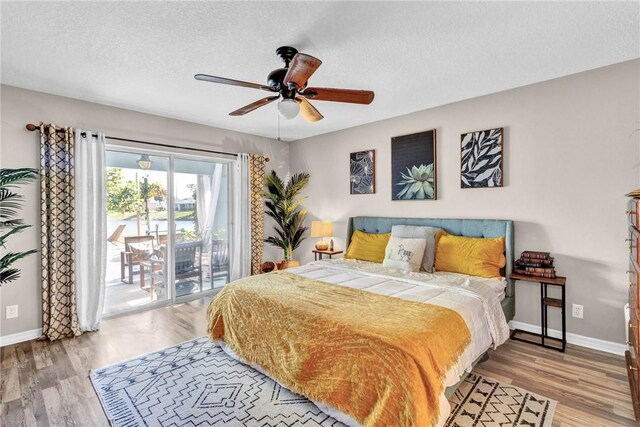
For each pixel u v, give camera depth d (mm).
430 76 2736
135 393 2092
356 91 2193
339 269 3229
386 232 3949
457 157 3412
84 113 3242
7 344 2824
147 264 3865
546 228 2879
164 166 3998
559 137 2797
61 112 3102
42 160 2920
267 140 5031
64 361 2537
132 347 2791
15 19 1856
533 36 2096
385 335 1648
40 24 1914
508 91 3059
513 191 3055
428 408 1478
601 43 2197
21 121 2881
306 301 2180
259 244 4789
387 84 2914
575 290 2744
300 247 5188
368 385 1602
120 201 3652
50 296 2965
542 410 1883
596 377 2230
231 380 2236
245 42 2146
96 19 1867
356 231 4121
